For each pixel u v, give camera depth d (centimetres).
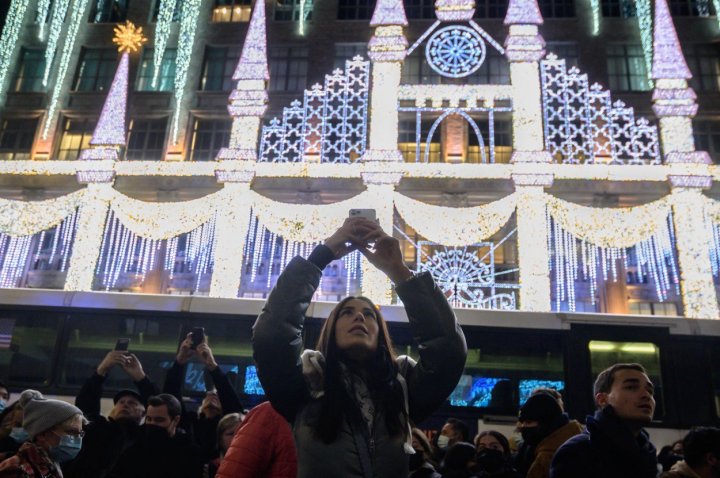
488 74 2656
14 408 608
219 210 2412
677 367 1138
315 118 2662
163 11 2916
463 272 2227
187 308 1206
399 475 280
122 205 2423
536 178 2353
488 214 2284
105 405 1139
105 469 525
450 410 1120
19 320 1212
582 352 1148
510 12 2573
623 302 2283
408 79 2672
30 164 2603
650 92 2573
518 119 2450
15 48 2908
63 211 2464
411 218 2300
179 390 674
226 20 2939
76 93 2814
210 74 2842
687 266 2236
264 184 2484
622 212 2256
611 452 391
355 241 321
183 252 2528
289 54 2828
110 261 2483
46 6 2997
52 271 2497
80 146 2759
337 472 271
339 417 282
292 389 296
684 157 2362
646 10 2675
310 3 2886
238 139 2539
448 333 315
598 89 2455
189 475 534
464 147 2547
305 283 305
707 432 462
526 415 544
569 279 2253
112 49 2916
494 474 571
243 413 655
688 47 2683
